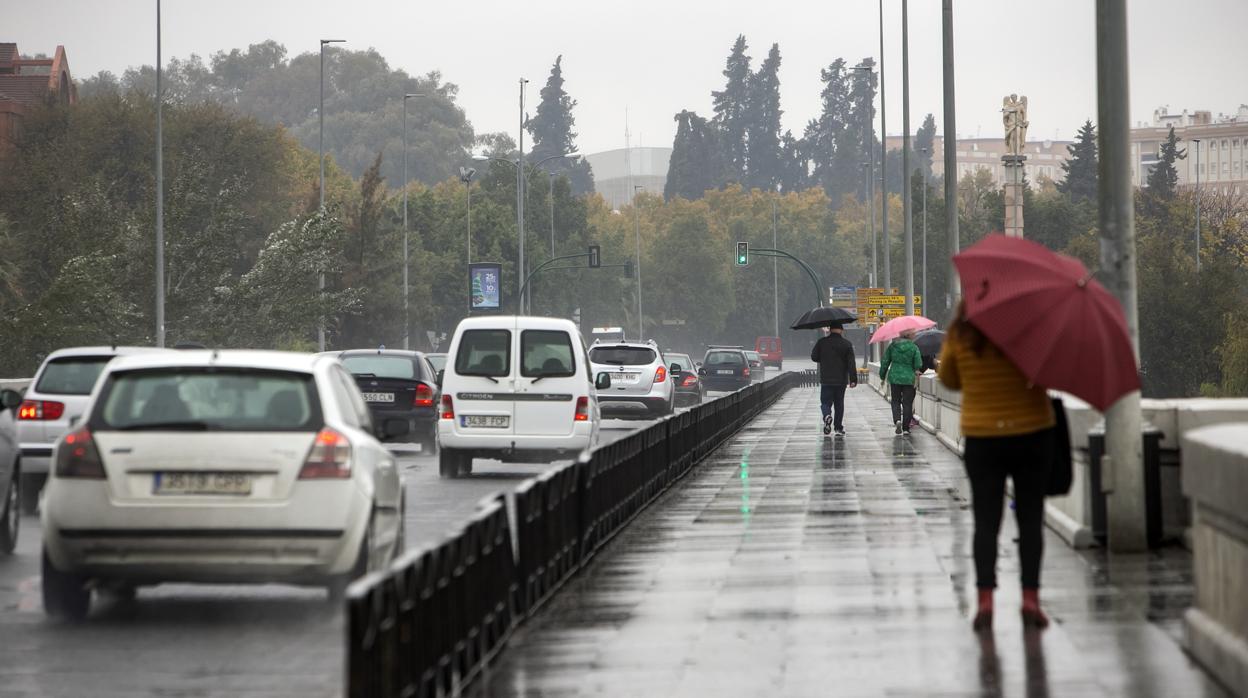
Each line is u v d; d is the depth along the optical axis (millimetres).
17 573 40406
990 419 27094
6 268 154375
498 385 70312
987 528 27438
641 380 113750
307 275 156875
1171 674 23297
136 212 155500
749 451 81125
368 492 33281
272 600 35406
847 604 31078
